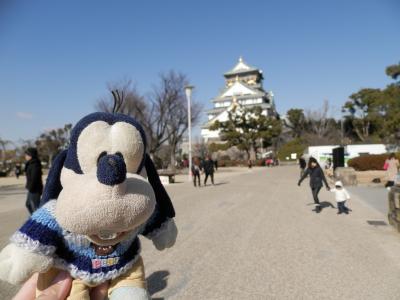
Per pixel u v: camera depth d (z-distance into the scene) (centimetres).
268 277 486
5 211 1161
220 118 7588
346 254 592
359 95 5597
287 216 965
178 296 427
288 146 7025
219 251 620
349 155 3147
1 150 5300
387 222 869
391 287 446
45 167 4841
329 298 414
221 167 5197
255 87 8588
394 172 1561
